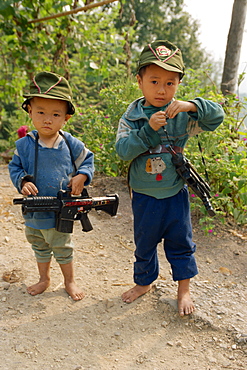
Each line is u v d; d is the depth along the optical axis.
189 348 2.26
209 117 2.30
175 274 2.56
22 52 7.29
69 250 2.71
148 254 2.60
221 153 4.28
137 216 2.52
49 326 2.40
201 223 3.78
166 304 2.64
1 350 2.16
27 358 2.11
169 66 2.19
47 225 2.52
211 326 2.43
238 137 4.65
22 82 8.12
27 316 2.50
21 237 3.75
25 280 2.95
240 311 2.60
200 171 4.12
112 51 7.16
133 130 2.29
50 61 8.30
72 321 2.46
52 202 2.38
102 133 5.30
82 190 2.60
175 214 2.46
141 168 2.41
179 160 2.35
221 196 4.05
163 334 2.38
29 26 6.76
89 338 2.32
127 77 5.98
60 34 7.55
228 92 4.80
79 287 2.89
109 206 2.72
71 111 2.49
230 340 2.32
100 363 2.11
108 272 3.15
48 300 2.68
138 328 2.43
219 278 3.08
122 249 3.59
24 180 2.42
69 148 2.57
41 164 2.45
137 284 2.73
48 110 2.33
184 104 2.18
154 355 2.20
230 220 4.19
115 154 4.97
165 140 2.37
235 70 4.93
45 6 6.72
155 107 2.37
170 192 2.43
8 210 4.34
